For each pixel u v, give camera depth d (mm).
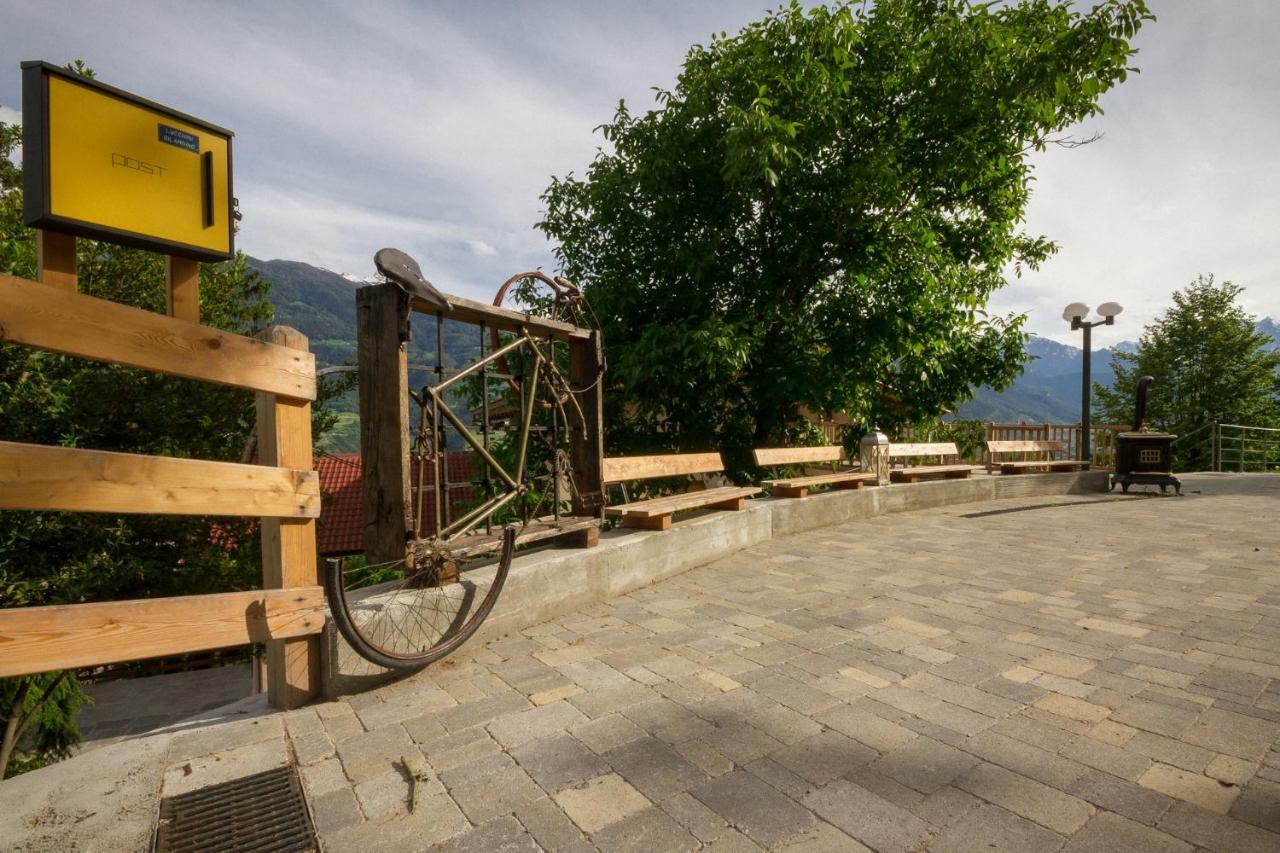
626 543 5164
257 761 2613
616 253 10023
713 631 4168
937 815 2188
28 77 2334
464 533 3945
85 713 14016
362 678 3275
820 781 2406
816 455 8562
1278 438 19984
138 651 2592
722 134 8727
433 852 2051
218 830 2172
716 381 9695
